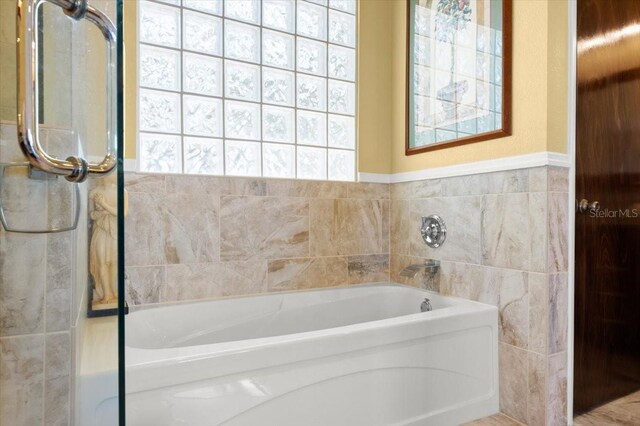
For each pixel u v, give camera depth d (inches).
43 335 25.6
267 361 50.0
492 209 73.5
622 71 76.5
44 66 23.7
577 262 69.5
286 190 86.5
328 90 94.0
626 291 76.8
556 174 65.5
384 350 60.0
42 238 25.5
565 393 66.6
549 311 64.3
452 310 69.3
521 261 68.0
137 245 72.0
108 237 21.8
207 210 78.1
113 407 20.8
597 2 72.6
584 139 70.5
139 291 72.1
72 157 24.1
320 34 93.0
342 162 96.0
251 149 85.1
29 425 25.6
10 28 23.2
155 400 43.7
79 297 24.6
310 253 89.4
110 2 21.0
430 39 88.7
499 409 71.2
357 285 93.9
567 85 67.7
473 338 69.2
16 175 24.6
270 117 87.2
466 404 67.9
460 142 80.0
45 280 25.6
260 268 83.4
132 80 72.4
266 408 50.0
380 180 99.0
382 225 99.3
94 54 22.4
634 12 78.5
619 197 75.7
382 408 59.6
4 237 24.8
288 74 89.2
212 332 74.7
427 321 64.3
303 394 52.7
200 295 77.4
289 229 86.8
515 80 70.3
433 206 87.2
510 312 69.7
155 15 75.7
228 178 80.2
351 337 56.6
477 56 77.0
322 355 54.1
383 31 99.7
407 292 89.0
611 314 74.4
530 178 66.9
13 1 23.0
